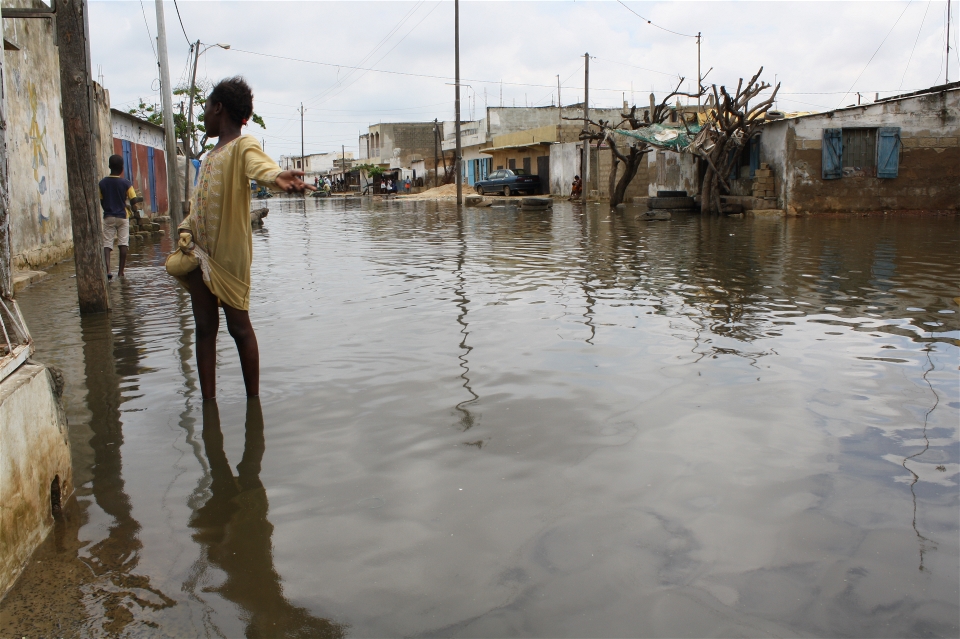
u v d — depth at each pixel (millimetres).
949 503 2877
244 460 3361
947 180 19922
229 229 3922
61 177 12047
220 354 5223
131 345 5562
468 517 2781
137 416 3971
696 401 4051
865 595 2287
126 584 2402
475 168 52844
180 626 2182
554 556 2506
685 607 2227
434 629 2141
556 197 37250
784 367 4691
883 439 3514
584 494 2953
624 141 31422
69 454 3064
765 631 2121
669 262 9898
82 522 2816
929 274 8453
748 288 7660
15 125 9969
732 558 2490
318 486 3074
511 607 2234
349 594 2320
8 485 2443
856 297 7062
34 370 2846
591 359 4891
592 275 8719
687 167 25844
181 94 31078
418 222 20375
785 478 3090
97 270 6816
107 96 18047
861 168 19766
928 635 2107
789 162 19594
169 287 8562
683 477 3100
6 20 9555
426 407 4008
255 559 2529
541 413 3883
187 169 26188
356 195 64312
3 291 3115
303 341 5516
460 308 6703
